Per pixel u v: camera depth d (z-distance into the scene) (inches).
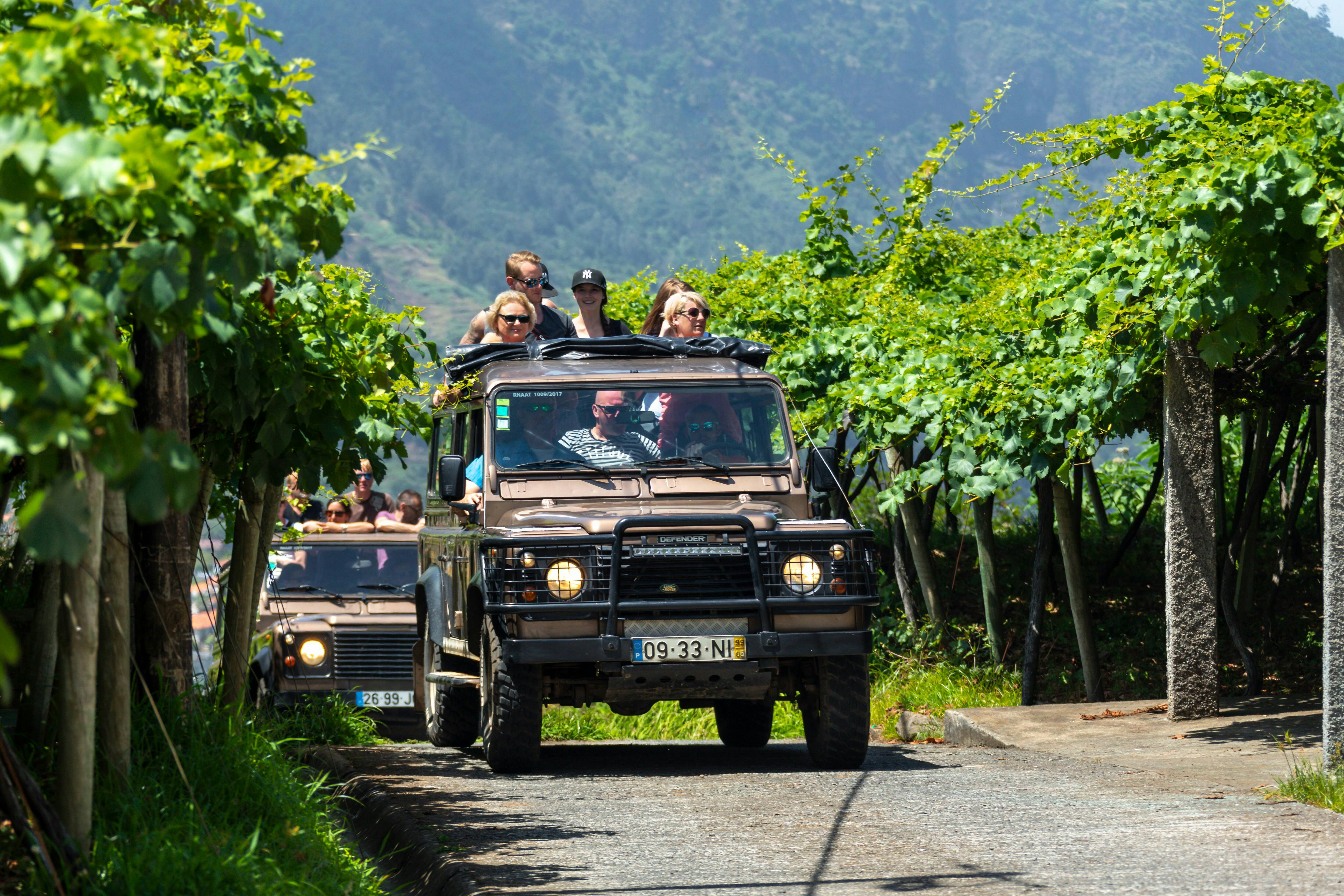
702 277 2452.0
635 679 1053.2
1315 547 2427.4
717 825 823.7
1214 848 724.7
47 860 538.9
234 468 986.7
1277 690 1763.0
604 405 1197.1
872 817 848.3
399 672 1838.1
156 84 434.0
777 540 1086.4
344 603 1883.6
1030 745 1343.5
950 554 2573.8
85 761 572.7
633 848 754.8
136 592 816.9
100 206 428.8
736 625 1065.5
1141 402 1423.5
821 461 1175.6
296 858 663.8
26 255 381.1
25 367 386.9
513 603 1056.8
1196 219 1069.8
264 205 457.4
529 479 1162.6
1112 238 1311.5
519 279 1450.5
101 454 394.6
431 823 823.7
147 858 574.2
